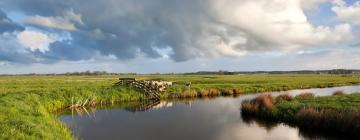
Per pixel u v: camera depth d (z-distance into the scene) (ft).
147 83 174.40
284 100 116.57
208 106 136.15
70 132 74.38
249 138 78.02
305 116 87.61
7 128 55.52
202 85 219.41
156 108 131.13
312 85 256.93
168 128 90.07
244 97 173.47
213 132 84.48
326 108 91.04
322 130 82.02
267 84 245.04
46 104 117.91
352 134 74.69
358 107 87.10
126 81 176.55
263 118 103.50
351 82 305.94
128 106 137.39
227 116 109.09
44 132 60.08
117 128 89.81
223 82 270.67
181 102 151.94
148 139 77.00
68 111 120.78
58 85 203.72
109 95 151.84
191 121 100.78
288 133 81.82
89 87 159.02
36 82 248.93
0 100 94.89
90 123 96.78
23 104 96.94
